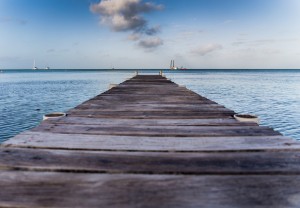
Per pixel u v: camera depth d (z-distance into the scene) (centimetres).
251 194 131
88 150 200
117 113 370
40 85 4106
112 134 251
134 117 341
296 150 199
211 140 228
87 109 406
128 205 120
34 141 218
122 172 159
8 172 156
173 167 167
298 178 150
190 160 180
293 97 2375
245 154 192
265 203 122
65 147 204
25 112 1647
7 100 2227
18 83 4653
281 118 1447
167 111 389
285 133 1152
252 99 2236
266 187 138
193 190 135
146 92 695
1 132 1152
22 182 142
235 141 223
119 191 134
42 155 185
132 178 150
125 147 208
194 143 220
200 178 151
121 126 286
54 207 118
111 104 465
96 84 4347
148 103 481
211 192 133
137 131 262
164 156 188
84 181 145
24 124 1308
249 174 156
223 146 210
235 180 148
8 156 181
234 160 179
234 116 335
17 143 211
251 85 4022
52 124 290
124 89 787
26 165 165
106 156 187
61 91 3052
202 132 257
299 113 1588
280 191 134
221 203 122
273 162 174
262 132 254
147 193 132
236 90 3098
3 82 5012
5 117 1480
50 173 155
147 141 226
